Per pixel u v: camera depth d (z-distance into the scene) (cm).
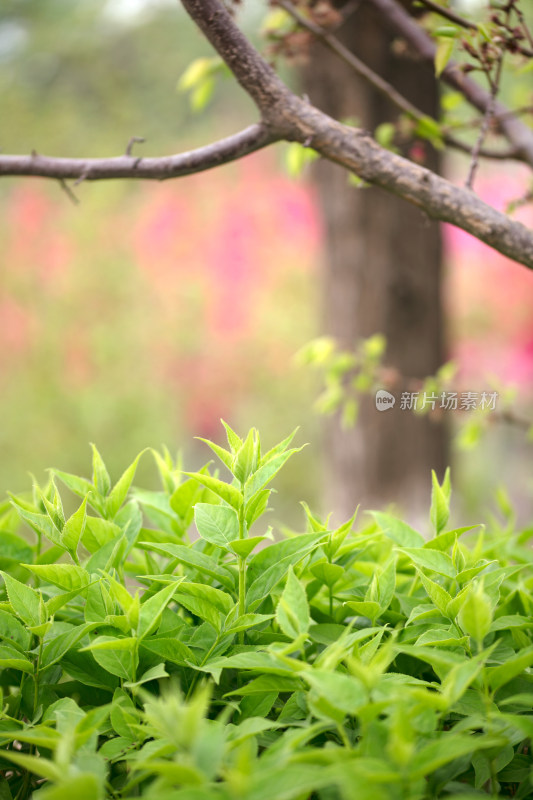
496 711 87
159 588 108
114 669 94
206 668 88
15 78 974
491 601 100
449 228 448
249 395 820
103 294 762
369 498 404
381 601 103
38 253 766
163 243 784
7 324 743
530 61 168
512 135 212
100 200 788
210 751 69
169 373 771
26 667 97
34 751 96
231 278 787
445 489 118
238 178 824
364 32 352
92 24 976
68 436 743
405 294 389
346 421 289
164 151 959
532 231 132
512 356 758
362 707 73
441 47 145
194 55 968
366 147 134
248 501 98
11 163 146
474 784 90
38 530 114
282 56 230
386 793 67
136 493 130
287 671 85
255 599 99
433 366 398
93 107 981
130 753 86
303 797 73
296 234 792
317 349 282
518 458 704
